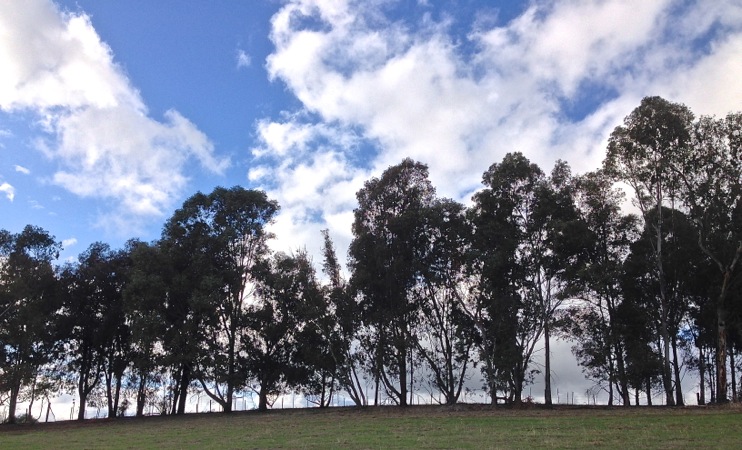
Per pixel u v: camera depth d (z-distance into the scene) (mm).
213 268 49844
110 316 51750
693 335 44594
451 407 41281
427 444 20500
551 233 42406
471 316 43375
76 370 52156
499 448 18641
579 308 43531
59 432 37094
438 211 44625
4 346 46844
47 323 49312
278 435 26344
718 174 38438
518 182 44062
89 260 53844
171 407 54656
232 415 45125
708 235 39281
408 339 45312
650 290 43594
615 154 41031
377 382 46250
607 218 44031
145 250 49125
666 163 39156
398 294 46031
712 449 16922
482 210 43781
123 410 53875
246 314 50844
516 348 41500
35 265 49375
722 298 37312
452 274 45312
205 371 47594
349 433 25781
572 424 26031
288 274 49531
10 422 46875
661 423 24828
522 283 43719
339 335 47281
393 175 47531
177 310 50000
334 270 48031
